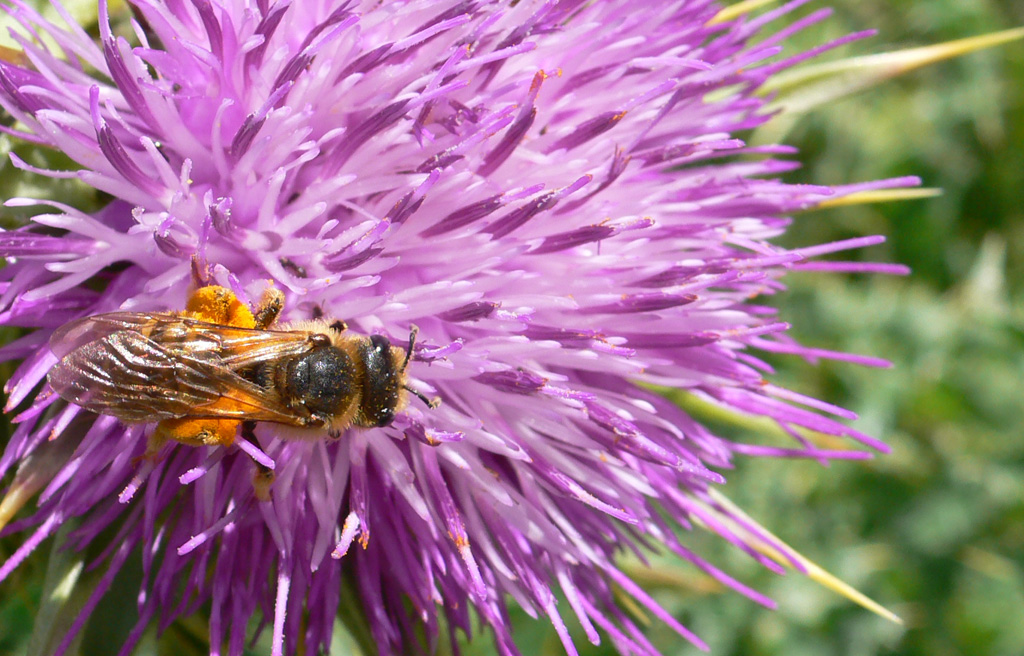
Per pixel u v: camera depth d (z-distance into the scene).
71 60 0.09
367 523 0.09
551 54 0.09
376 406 0.09
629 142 0.10
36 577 0.10
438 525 0.09
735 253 0.10
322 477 0.09
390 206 0.09
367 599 0.09
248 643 0.10
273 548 0.09
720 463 0.10
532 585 0.09
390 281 0.09
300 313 0.09
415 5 0.09
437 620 0.09
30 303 0.09
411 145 0.09
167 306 0.09
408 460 0.09
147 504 0.09
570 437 0.09
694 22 0.10
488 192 0.09
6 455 0.09
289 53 0.09
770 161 0.10
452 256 0.09
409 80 0.09
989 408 0.16
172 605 0.10
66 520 0.09
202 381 0.09
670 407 0.10
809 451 0.10
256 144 0.09
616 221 0.09
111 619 0.09
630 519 0.09
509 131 0.09
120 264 0.09
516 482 0.10
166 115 0.09
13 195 0.09
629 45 0.10
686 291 0.09
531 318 0.09
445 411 0.09
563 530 0.10
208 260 0.09
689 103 0.10
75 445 0.09
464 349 0.09
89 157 0.09
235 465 0.09
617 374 0.10
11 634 0.13
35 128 0.09
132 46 0.09
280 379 0.09
